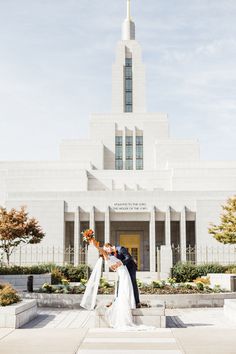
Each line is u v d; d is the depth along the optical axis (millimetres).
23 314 14164
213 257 58125
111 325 12719
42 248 54562
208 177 71312
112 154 89688
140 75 96438
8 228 37531
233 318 14906
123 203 61250
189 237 68875
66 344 10203
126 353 9180
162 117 90938
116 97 95250
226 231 39094
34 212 60875
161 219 61094
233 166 76812
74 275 33000
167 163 78375
